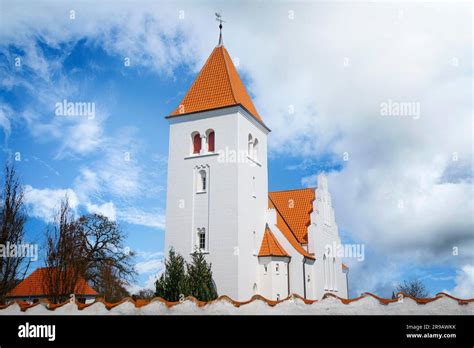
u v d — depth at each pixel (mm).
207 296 33969
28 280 52906
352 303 19531
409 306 19016
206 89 43375
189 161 41375
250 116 42875
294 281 41156
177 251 39594
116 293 55969
